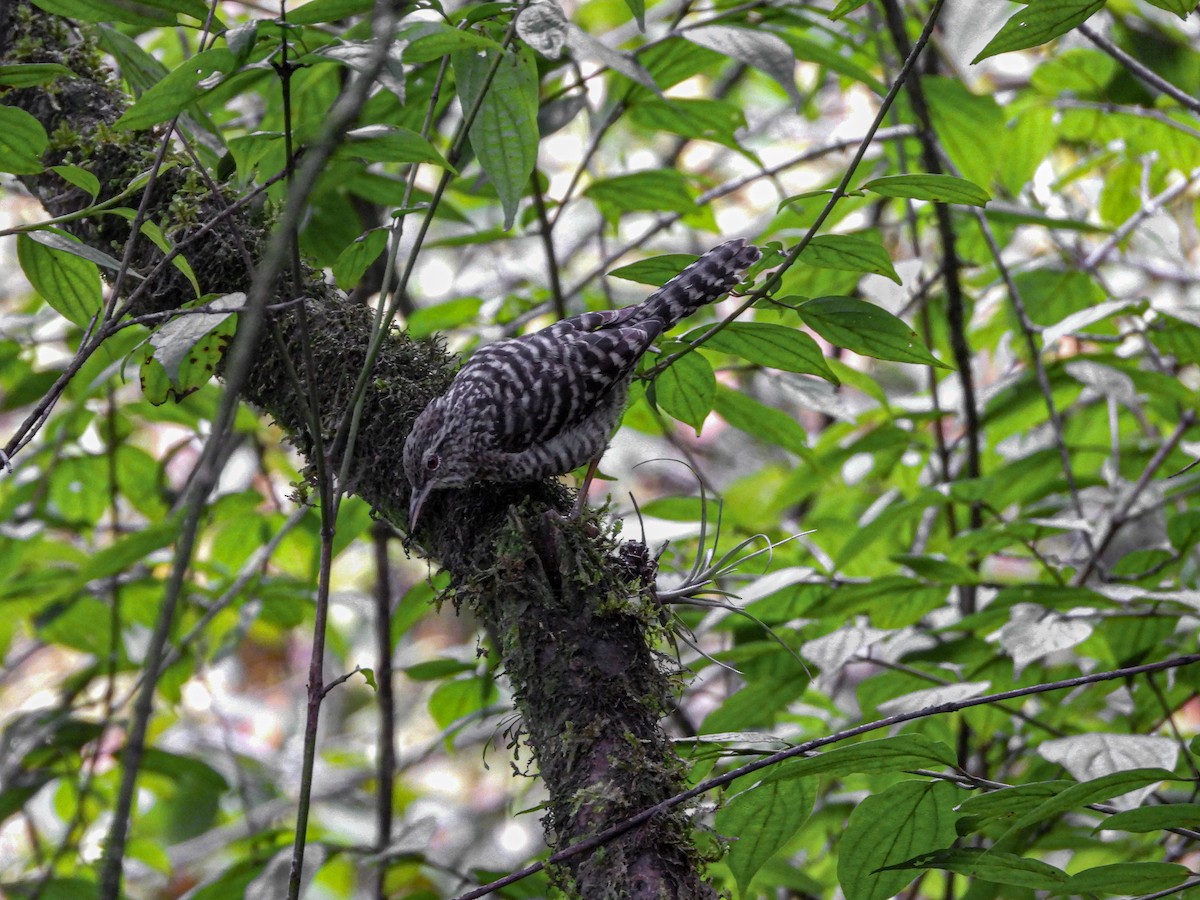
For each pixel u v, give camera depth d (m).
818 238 6.03
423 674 9.39
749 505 13.83
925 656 8.12
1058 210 11.20
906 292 8.48
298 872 5.10
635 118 9.12
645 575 5.64
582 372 6.95
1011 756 9.46
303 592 10.26
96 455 10.77
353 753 14.95
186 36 9.93
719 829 5.86
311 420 5.44
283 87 4.89
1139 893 5.03
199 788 12.55
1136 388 9.12
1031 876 5.21
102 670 10.95
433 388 6.66
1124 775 4.64
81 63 7.02
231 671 17.95
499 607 5.65
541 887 8.13
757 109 17.16
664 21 10.11
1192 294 12.59
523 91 5.81
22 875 11.89
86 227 6.69
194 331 4.89
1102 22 10.08
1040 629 6.70
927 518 11.96
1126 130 10.62
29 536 9.52
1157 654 8.20
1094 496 8.56
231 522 10.92
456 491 6.27
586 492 7.12
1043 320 10.38
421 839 7.67
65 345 11.45
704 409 7.35
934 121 9.49
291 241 5.21
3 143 5.19
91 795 11.03
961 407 10.25
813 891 8.48
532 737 5.41
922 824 5.74
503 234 8.96
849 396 15.10
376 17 4.16
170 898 13.70
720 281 7.63
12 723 9.92
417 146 5.07
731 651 8.13
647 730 5.27
